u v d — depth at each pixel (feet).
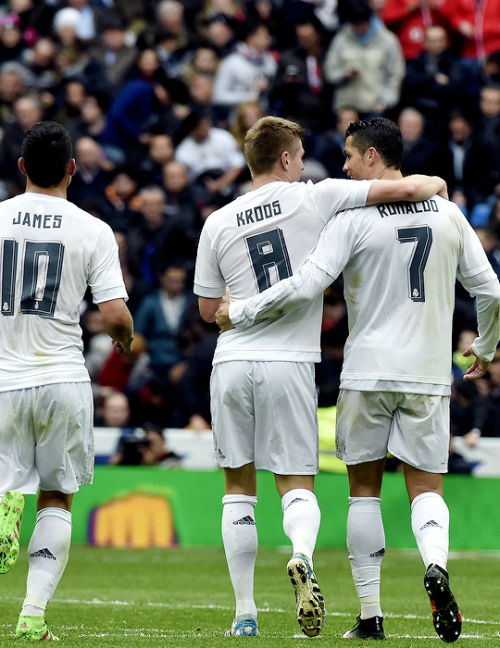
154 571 92.79
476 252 51.01
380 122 52.08
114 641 47.55
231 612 64.69
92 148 152.87
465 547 112.57
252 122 157.69
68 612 63.87
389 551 111.14
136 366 133.90
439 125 156.15
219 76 169.78
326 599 74.54
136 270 144.77
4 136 159.22
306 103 162.81
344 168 53.21
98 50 171.94
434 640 50.39
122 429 122.72
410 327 49.37
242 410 50.88
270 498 113.80
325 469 114.62
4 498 44.47
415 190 49.37
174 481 115.55
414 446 49.32
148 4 184.34
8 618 58.44
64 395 47.75
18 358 47.80
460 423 118.21
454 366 122.42
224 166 158.51
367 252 49.75
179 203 149.48
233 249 51.34
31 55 176.45
